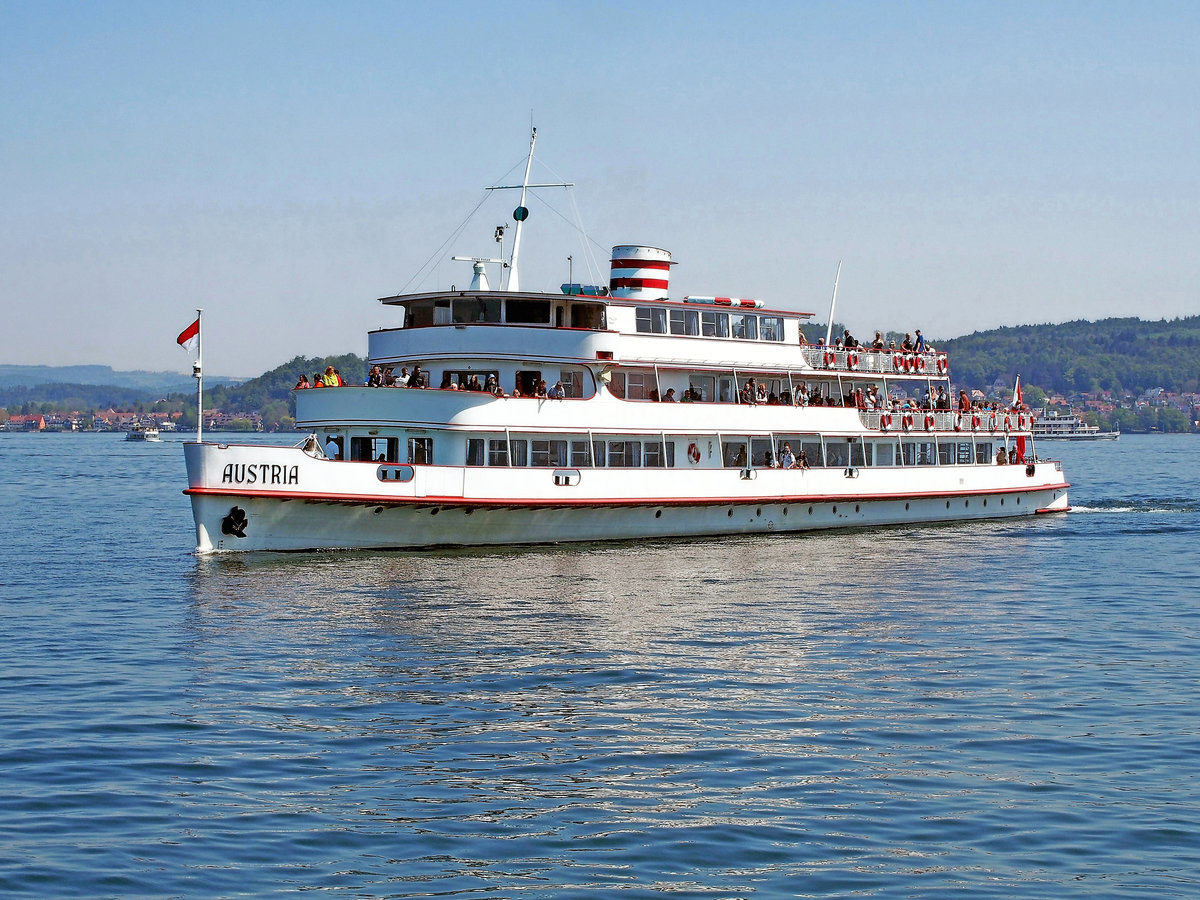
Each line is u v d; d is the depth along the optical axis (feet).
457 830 76.95
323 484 176.76
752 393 218.79
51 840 74.64
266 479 173.58
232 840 75.15
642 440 205.46
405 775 86.74
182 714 101.04
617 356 199.11
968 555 201.26
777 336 222.69
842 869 71.56
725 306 214.28
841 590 164.25
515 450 192.95
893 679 114.93
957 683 113.60
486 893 68.39
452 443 187.32
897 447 242.58
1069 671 118.83
